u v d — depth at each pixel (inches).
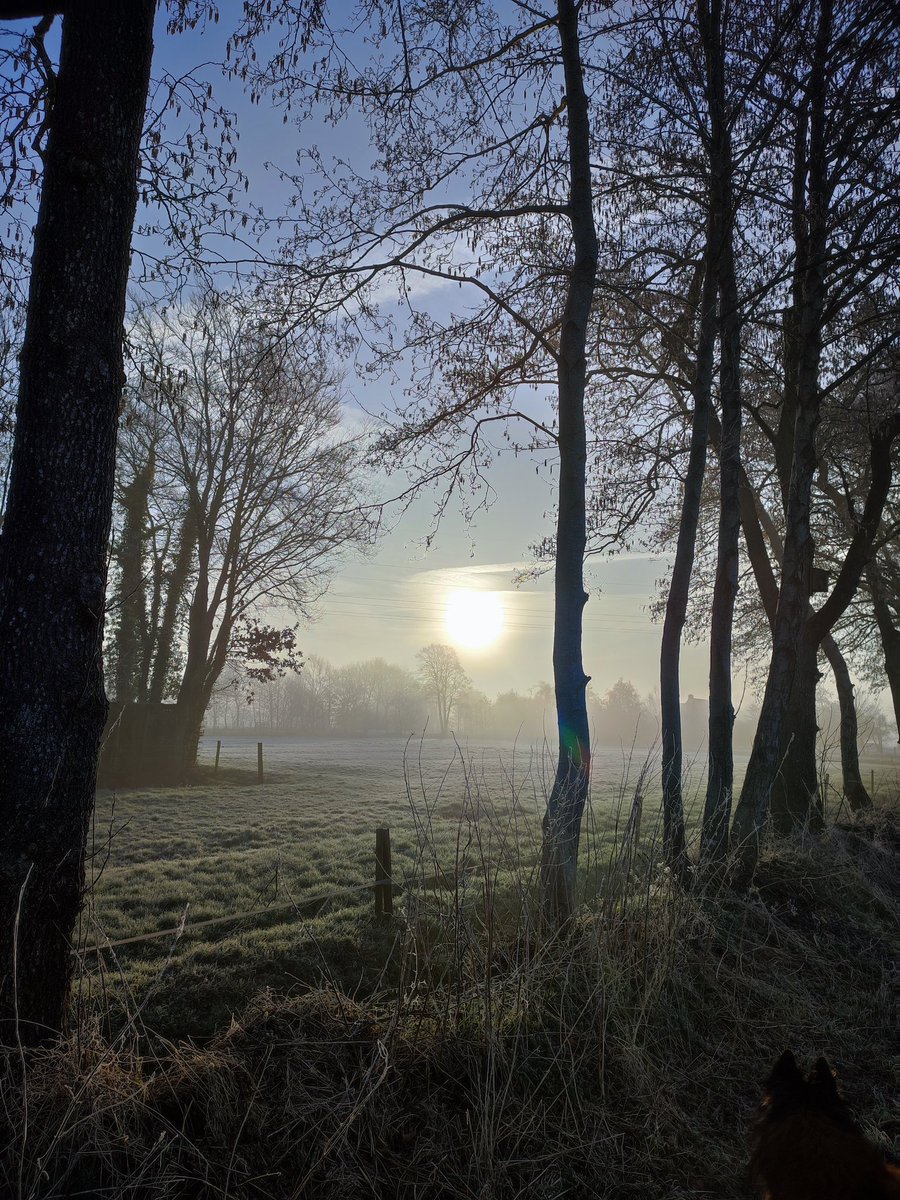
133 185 170.2
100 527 159.9
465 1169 140.3
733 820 341.4
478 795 205.2
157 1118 135.9
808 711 486.0
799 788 474.9
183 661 1074.1
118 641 948.0
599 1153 151.6
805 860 334.3
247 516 978.7
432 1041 167.3
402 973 177.2
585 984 189.0
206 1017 209.6
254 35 250.7
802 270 355.9
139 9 170.1
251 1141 136.6
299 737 2864.2
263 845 490.6
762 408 596.7
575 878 224.5
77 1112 128.6
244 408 857.5
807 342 384.2
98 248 161.6
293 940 273.6
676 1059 187.2
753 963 236.4
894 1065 195.0
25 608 150.7
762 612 837.8
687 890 256.8
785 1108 116.2
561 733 259.0
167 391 250.2
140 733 931.3
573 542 272.1
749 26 343.0
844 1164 104.3
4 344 242.1
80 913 155.8
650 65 353.4
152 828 551.2
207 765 1117.1
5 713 148.0
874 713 1235.9
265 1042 157.6
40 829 146.3
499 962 197.2
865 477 675.4
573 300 287.0
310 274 309.0
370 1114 142.8
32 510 153.5
